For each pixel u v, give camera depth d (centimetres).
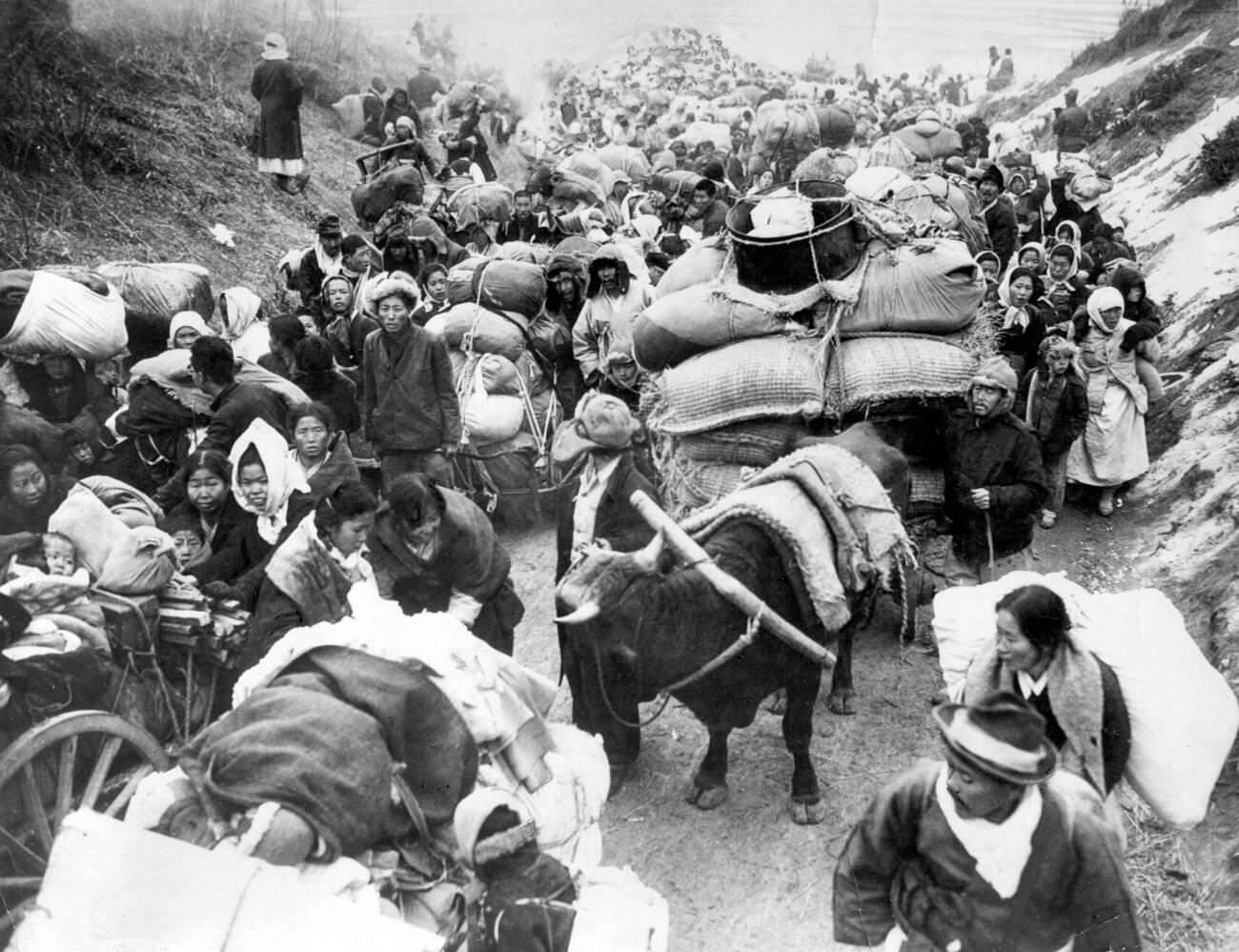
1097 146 1631
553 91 1073
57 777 344
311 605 399
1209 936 381
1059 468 629
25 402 572
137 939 286
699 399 517
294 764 301
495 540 422
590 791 372
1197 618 531
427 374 600
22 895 331
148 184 1009
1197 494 635
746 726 442
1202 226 1102
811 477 422
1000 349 606
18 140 934
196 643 399
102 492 459
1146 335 643
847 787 439
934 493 520
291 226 1074
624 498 450
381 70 1215
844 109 1052
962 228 846
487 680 346
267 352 668
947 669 377
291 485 470
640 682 407
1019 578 386
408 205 970
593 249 798
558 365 700
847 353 516
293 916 288
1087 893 277
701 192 1000
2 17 971
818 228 528
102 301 582
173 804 312
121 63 1095
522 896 304
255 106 1197
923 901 290
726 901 396
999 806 275
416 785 325
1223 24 1656
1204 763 334
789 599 411
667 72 1105
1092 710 330
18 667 344
